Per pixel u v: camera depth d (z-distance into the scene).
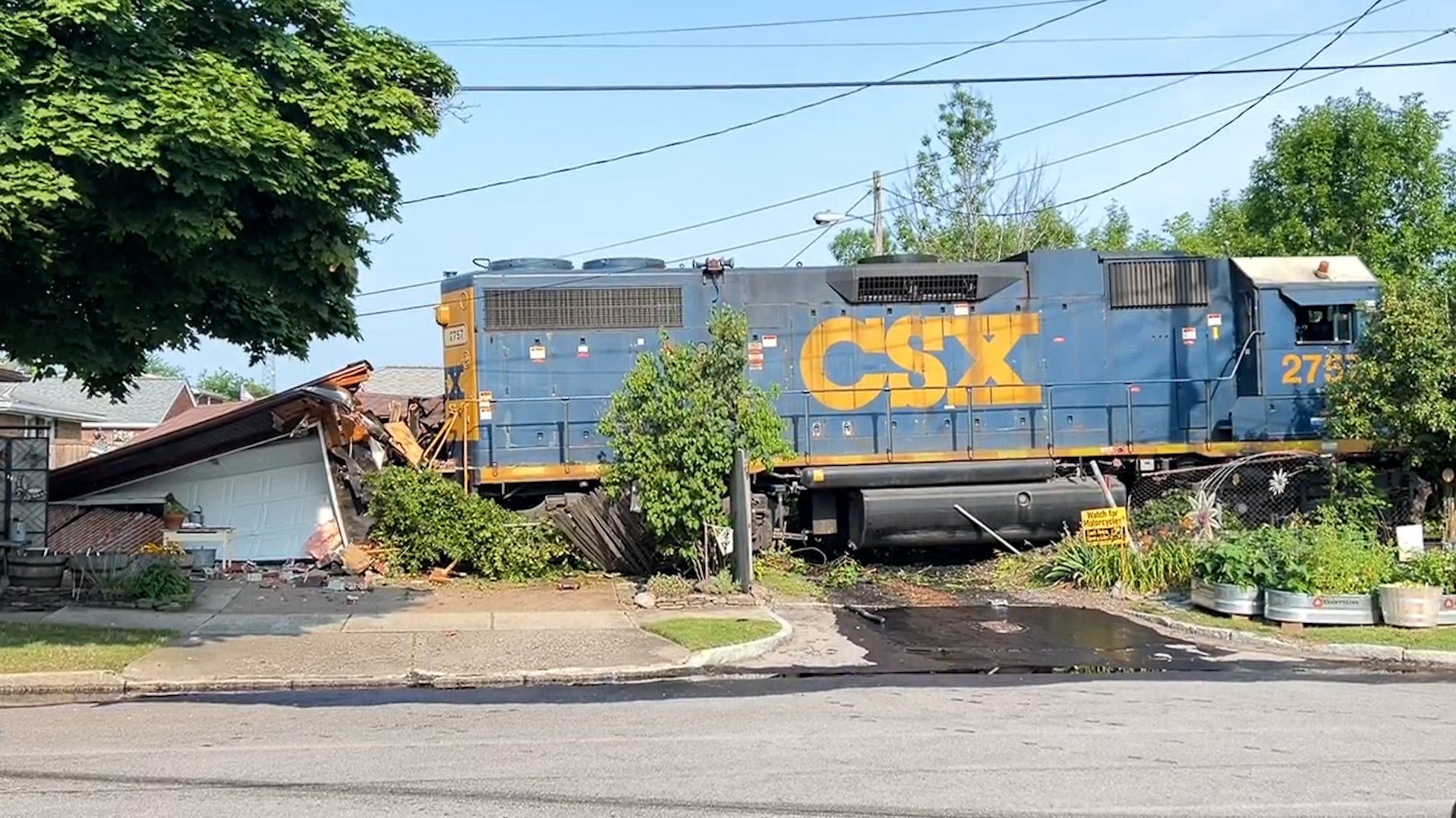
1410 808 6.38
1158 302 19.05
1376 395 16.81
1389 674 11.30
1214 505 17.38
